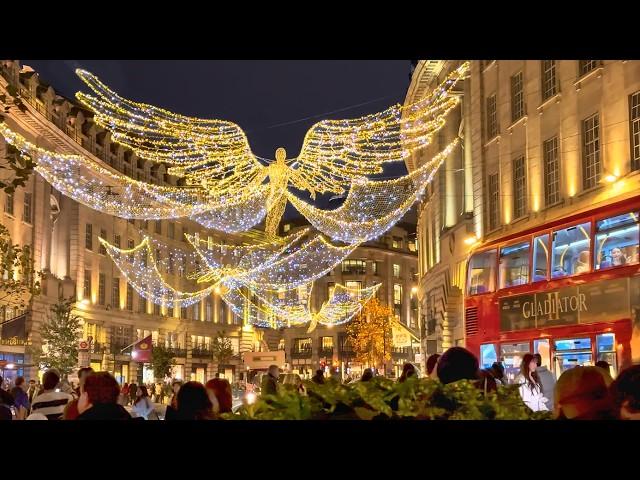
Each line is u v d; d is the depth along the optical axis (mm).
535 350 17266
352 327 87188
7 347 43906
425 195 51625
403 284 107250
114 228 63531
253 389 29219
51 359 44844
